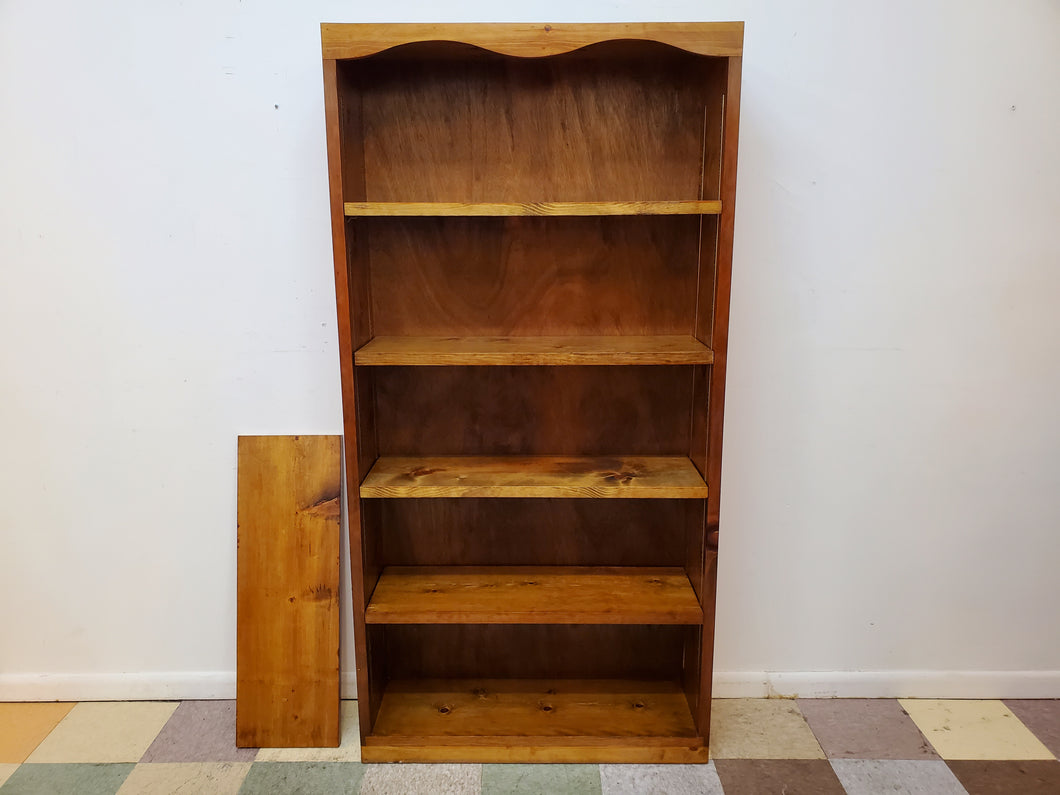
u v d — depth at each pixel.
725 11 1.93
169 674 2.33
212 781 1.98
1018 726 2.20
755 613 2.30
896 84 1.96
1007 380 2.13
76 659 2.32
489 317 2.06
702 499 1.94
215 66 1.96
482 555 2.23
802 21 1.93
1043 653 2.31
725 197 1.70
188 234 2.05
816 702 2.32
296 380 2.14
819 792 1.94
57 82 1.97
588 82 1.92
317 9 1.93
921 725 2.21
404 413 2.12
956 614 2.29
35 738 2.15
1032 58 1.95
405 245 2.02
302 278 2.08
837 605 2.29
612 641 2.29
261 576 2.16
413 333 2.07
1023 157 2.00
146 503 2.22
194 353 2.13
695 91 1.93
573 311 2.05
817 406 2.15
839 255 2.06
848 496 2.21
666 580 2.13
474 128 1.95
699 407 1.97
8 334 2.11
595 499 2.18
